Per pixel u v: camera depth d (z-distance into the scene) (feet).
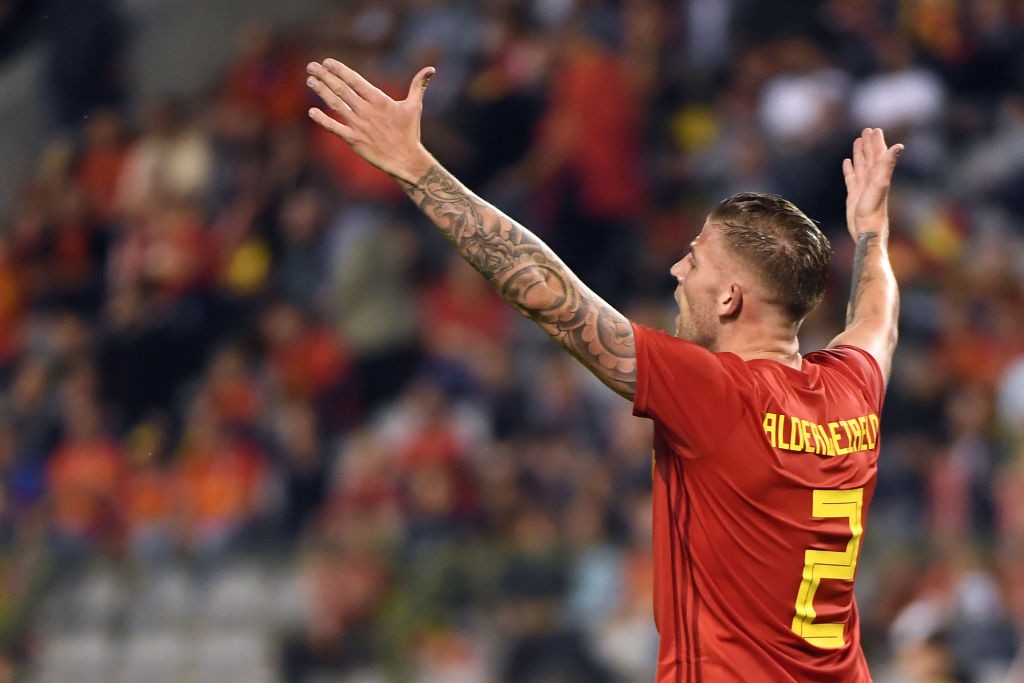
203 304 144.97
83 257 156.04
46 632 123.03
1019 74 154.51
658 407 38.93
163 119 159.53
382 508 119.96
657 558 40.09
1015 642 98.02
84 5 172.86
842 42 149.38
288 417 131.03
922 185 142.41
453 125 143.43
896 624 100.32
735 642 38.96
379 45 158.71
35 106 172.45
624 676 106.32
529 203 139.03
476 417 125.29
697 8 151.64
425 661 110.42
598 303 39.58
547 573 111.34
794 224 40.47
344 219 140.87
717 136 143.23
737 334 40.60
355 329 135.44
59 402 141.79
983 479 115.65
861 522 40.52
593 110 140.67
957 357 127.75
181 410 141.08
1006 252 139.85
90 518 131.75
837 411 40.52
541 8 152.25
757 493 38.81
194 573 122.01
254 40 168.45
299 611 116.06
